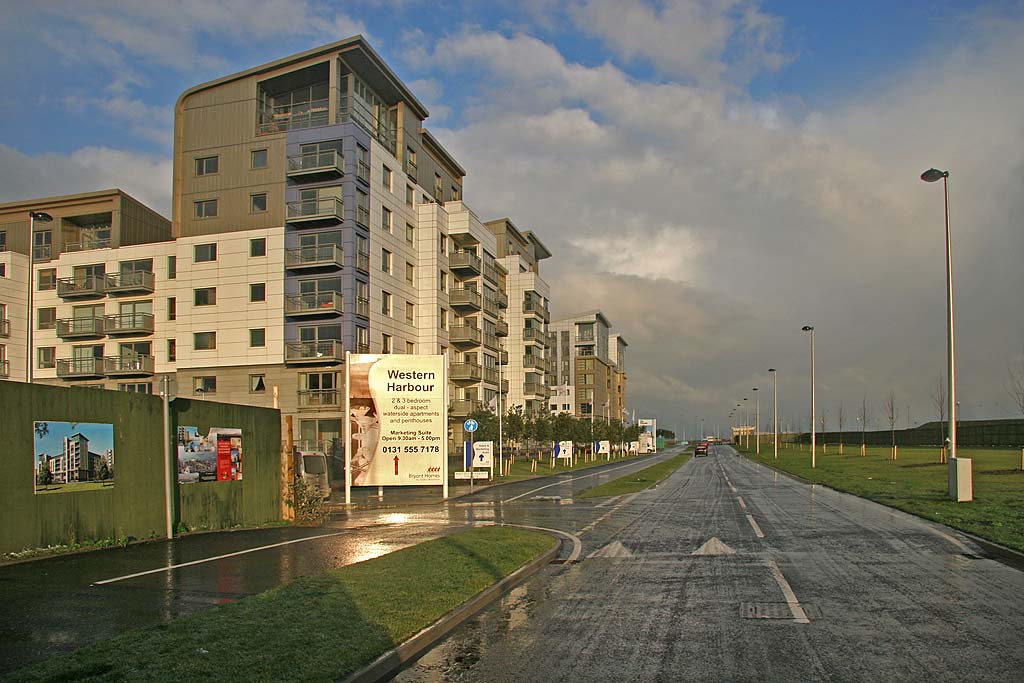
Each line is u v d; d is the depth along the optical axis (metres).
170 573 10.64
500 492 31.30
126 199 53.56
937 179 23.23
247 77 48.00
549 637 7.34
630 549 13.51
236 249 47.16
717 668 6.20
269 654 6.32
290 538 15.02
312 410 44.91
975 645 6.80
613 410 134.75
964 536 14.25
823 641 6.99
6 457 11.13
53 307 52.75
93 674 5.79
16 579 10.05
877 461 48.94
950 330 22.31
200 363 47.22
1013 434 58.00
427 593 8.90
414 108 55.19
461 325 57.81
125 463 13.51
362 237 47.03
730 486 31.62
